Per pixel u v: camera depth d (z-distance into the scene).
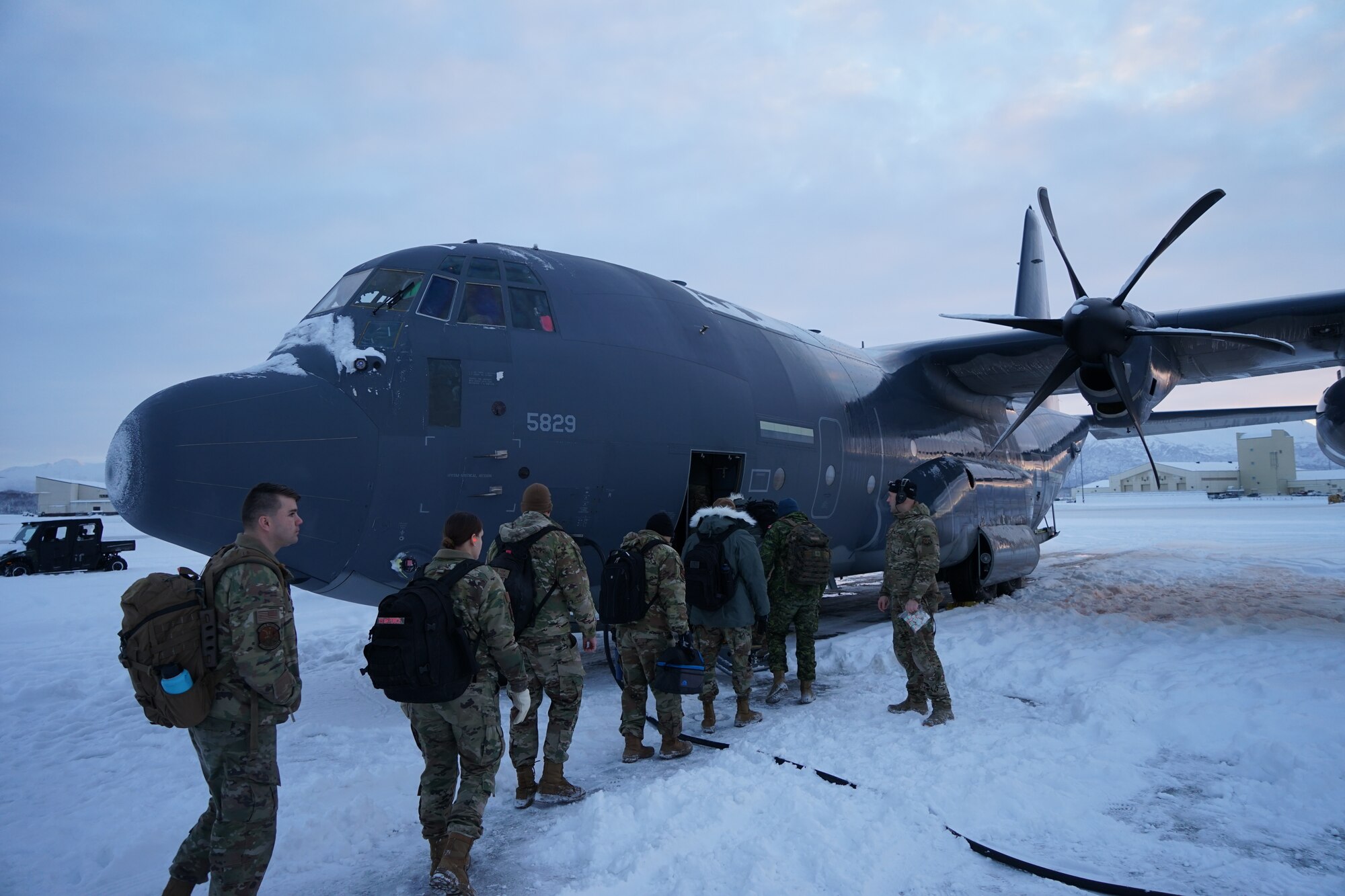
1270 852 3.47
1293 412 13.38
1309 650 7.01
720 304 9.04
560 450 6.52
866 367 11.05
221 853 2.72
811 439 8.94
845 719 5.65
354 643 9.97
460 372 6.25
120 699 7.43
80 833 4.16
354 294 6.68
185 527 5.67
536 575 4.24
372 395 6.01
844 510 9.75
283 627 2.83
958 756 4.73
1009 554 11.77
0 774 5.23
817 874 3.34
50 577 22.45
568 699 4.25
